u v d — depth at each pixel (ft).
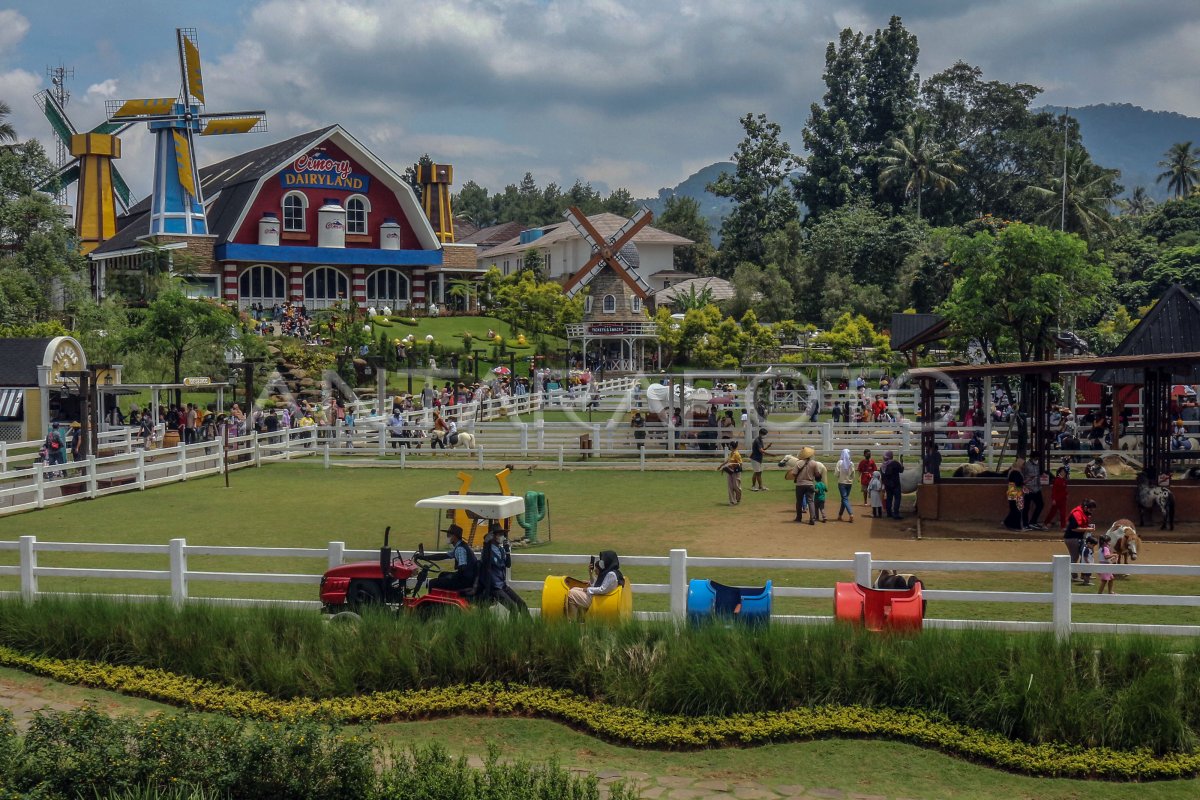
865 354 233.35
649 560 53.62
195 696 48.19
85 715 37.91
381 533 87.51
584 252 343.05
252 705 47.09
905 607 49.67
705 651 46.88
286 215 261.65
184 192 252.42
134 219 297.53
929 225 344.08
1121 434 135.13
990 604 63.82
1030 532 87.15
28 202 218.18
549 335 271.08
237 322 182.70
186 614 52.75
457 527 55.52
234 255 248.52
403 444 144.05
